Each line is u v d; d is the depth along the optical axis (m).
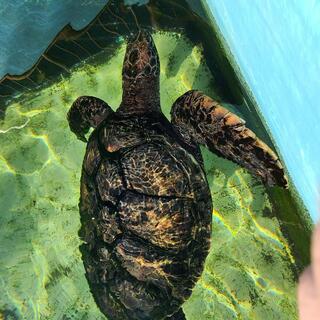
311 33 0.54
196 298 1.09
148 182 0.91
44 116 1.24
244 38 0.91
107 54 1.26
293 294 1.08
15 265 1.14
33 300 1.11
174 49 1.24
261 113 1.04
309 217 0.95
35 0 1.15
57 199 1.19
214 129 0.95
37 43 1.21
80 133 1.20
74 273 1.12
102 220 0.92
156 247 0.90
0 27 1.15
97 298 0.95
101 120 1.11
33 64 1.24
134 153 0.93
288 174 0.99
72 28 1.23
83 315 1.08
